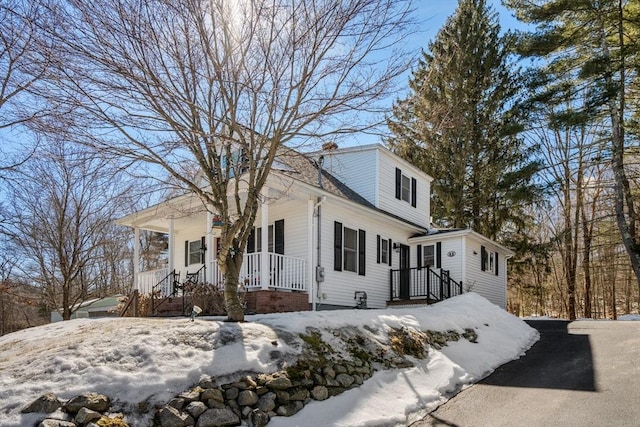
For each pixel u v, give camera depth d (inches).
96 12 249.0
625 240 701.3
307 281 491.8
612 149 740.0
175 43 271.3
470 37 927.0
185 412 185.5
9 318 932.6
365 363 265.9
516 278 1021.2
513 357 356.5
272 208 558.9
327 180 609.0
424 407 243.8
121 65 257.0
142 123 276.5
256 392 208.2
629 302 1129.4
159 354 210.8
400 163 701.3
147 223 642.8
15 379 187.3
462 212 938.7
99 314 946.7
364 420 212.8
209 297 448.1
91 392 181.5
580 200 967.0
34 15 255.6
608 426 201.8
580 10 695.7
